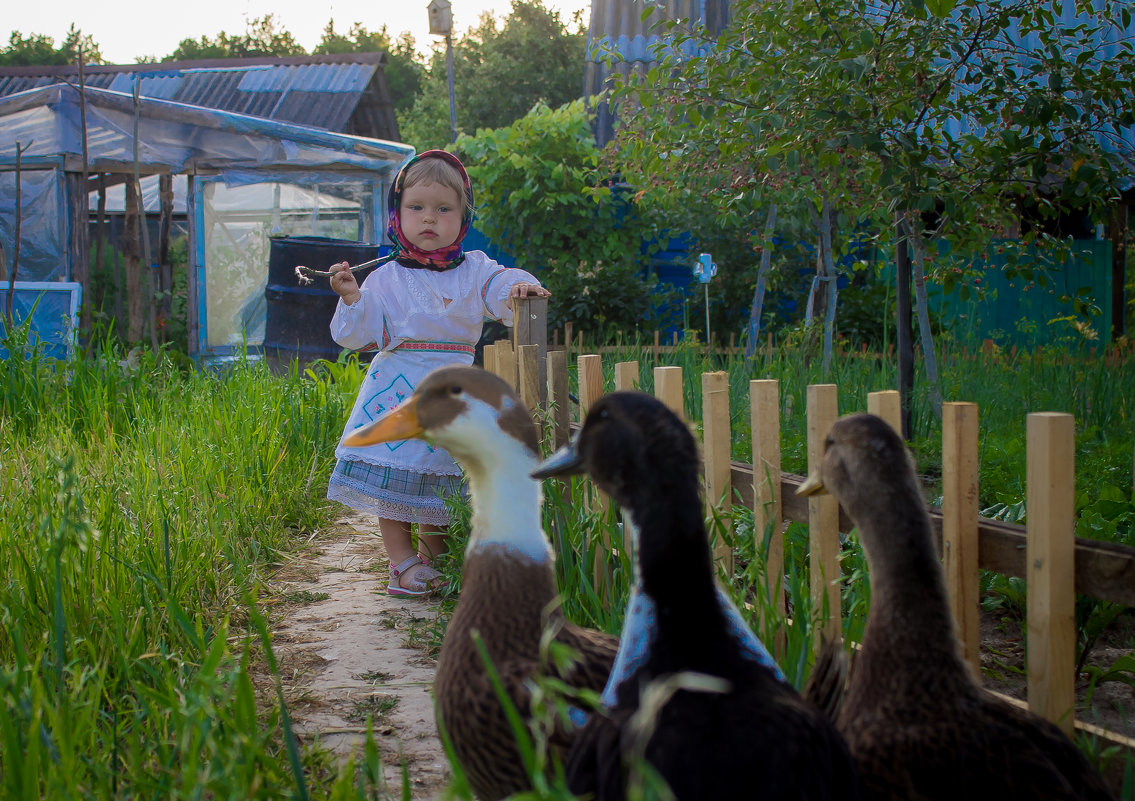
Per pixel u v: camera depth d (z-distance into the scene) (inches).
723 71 253.0
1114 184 230.1
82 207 498.9
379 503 174.6
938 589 78.5
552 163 538.9
